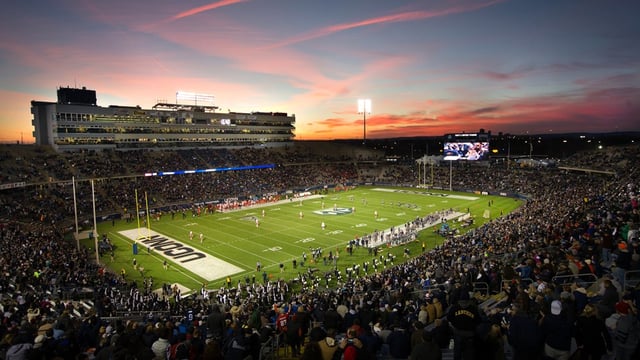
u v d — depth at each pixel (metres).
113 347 10.20
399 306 16.22
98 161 85.00
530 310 10.33
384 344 11.79
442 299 16.06
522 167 105.19
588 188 67.38
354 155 134.38
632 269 14.60
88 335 13.40
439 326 10.61
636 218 23.08
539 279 15.75
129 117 96.75
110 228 62.31
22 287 27.25
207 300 32.44
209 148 110.56
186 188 85.75
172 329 14.20
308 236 56.16
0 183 65.94
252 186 95.75
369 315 13.41
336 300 21.31
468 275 21.41
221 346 11.51
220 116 114.44
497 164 114.62
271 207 79.12
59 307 21.52
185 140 108.19
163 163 93.12
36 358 9.46
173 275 41.72
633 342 9.22
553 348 8.12
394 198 89.19
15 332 13.97
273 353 11.98
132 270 43.19
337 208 77.31
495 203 81.06
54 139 85.69
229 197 87.56
